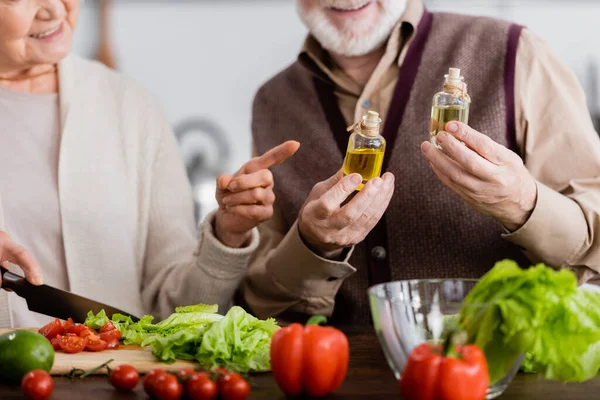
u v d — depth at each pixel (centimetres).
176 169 260
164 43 509
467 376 132
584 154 223
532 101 230
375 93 243
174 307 238
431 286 151
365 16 233
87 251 240
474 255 231
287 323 236
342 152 243
